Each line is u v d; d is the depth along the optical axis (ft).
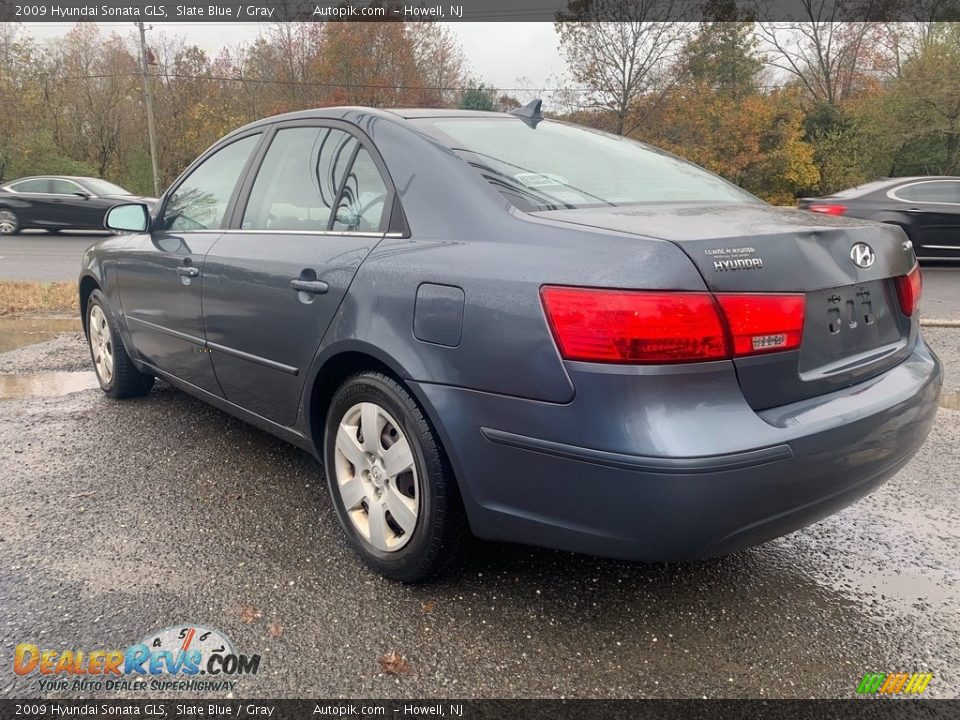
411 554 7.66
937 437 13.10
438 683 6.55
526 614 7.55
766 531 6.38
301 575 8.20
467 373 6.76
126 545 8.80
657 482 5.82
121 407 14.20
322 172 9.33
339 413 8.40
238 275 9.73
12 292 27.35
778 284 6.39
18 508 9.75
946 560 8.88
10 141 104.32
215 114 113.09
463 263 6.93
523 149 8.73
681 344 5.87
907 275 8.16
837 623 7.57
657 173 9.23
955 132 101.40
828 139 113.80
